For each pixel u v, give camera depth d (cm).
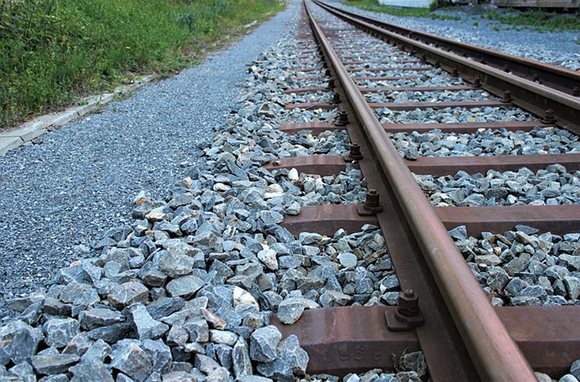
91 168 358
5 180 335
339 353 171
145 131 449
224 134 413
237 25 1609
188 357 166
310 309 193
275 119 472
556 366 162
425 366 161
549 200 281
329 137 406
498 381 122
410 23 1616
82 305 186
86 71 605
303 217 267
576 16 1300
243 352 166
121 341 163
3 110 461
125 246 241
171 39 929
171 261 204
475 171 332
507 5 1711
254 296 203
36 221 274
